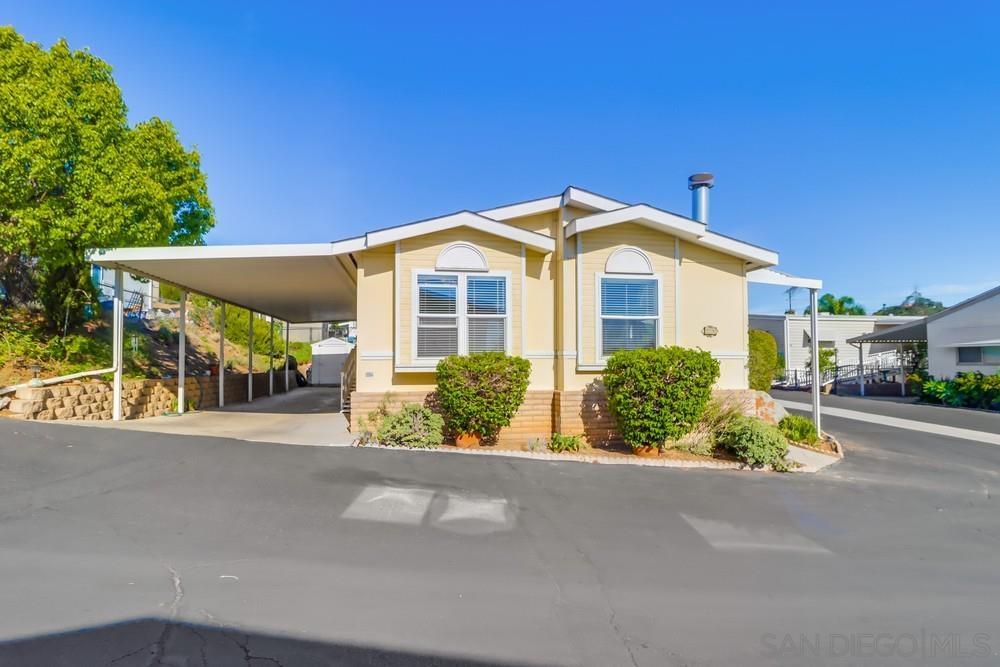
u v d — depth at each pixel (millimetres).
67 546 4277
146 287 21047
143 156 11586
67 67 10633
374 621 3451
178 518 4980
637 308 10516
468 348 9992
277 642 3137
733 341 11008
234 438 8430
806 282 11445
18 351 10750
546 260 10625
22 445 6848
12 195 9664
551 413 10305
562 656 3174
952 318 22219
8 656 2838
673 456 9164
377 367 9820
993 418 16859
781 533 5672
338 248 9703
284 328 32375
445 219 9781
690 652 3299
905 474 8977
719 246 10703
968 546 5527
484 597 3881
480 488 6539
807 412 18484
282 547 4523
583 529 5426
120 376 10508
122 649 2957
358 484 6301
